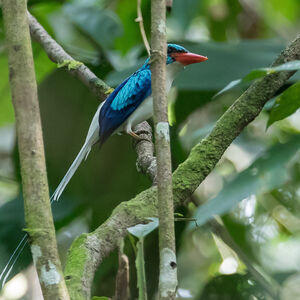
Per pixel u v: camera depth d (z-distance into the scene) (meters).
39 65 12.86
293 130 12.47
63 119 10.73
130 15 13.37
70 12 12.25
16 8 4.77
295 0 16.22
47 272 4.33
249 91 6.95
